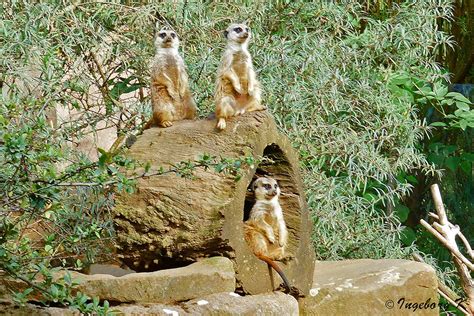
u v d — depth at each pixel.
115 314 7.95
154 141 9.79
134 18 13.87
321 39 14.35
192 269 8.99
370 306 10.53
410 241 16.97
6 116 9.72
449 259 17.62
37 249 8.95
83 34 13.39
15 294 7.74
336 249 13.95
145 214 9.42
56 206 8.02
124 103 14.21
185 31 14.05
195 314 8.66
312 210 13.77
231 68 9.93
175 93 10.75
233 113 9.82
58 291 7.52
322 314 10.35
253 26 14.70
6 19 12.82
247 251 9.48
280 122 13.75
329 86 14.09
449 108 19.16
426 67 15.84
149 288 8.70
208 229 9.23
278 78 13.84
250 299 9.16
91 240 9.38
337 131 14.27
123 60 13.99
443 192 19.30
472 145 19.44
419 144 18.59
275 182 10.04
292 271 10.08
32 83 13.14
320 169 14.61
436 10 15.38
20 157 7.64
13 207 8.18
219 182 9.39
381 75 15.12
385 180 16.44
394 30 14.77
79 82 13.17
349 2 15.23
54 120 13.17
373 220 14.73
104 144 15.36
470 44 20.92
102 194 9.55
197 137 9.68
